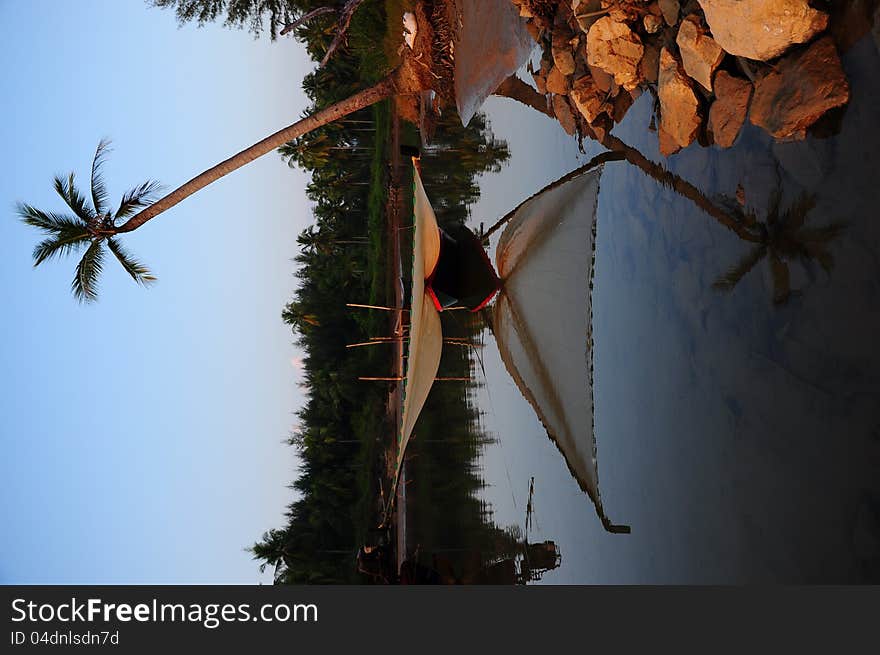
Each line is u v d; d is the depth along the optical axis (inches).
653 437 238.4
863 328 146.8
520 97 439.2
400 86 515.2
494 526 474.9
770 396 175.6
